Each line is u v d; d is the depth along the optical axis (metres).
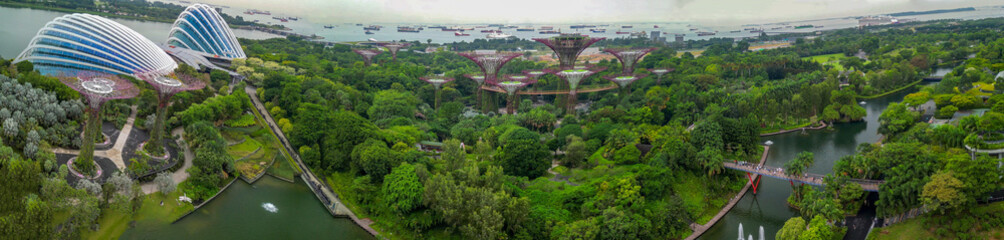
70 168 199.62
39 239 157.00
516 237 194.75
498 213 191.38
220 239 192.50
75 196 173.38
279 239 197.62
